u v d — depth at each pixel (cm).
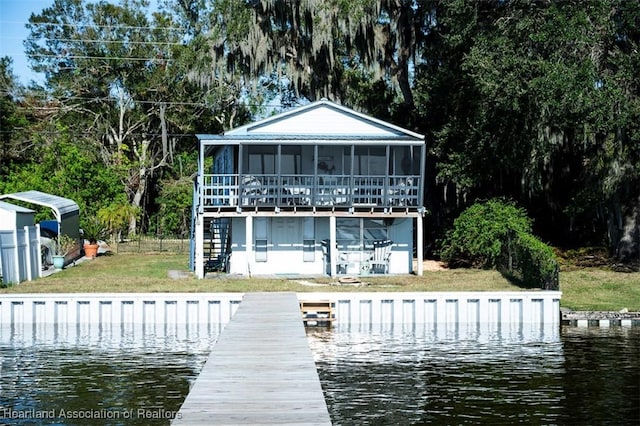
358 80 4744
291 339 1777
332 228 3278
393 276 3306
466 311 2717
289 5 4381
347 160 3375
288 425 1108
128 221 5550
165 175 6775
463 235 3588
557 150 3738
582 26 3197
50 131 6297
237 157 3384
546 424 1466
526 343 2317
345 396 1670
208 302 2683
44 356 2094
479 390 1719
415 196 3331
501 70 3369
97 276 3325
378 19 4303
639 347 2242
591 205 3672
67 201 4262
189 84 6297
